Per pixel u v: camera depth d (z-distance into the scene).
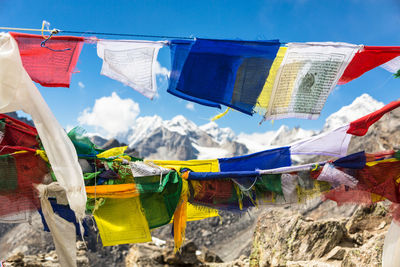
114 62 5.95
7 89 5.64
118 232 7.33
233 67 6.18
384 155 7.94
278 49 6.09
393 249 7.78
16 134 7.39
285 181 7.89
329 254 12.86
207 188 7.77
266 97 6.35
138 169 7.21
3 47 5.63
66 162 5.88
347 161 7.80
